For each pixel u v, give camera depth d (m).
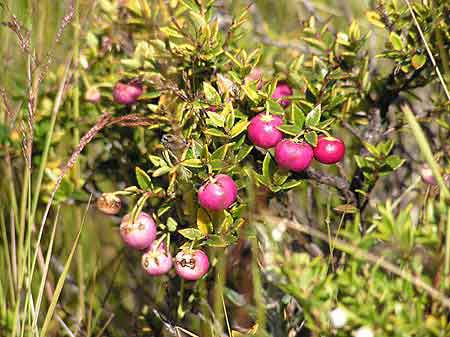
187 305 0.24
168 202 0.20
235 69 0.22
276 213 0.23
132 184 0.25
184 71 0.22
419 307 0.16
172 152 0.21
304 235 0.24
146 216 0.20
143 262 0.20
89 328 0.25
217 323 0.22
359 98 0.23
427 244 0.16
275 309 0.22
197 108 0.21
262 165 0.21
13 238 0.23
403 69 0.21
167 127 0.22
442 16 0.21
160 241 0.20
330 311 0.16
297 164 0.19
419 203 0.23
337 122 0.23
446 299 0.15
